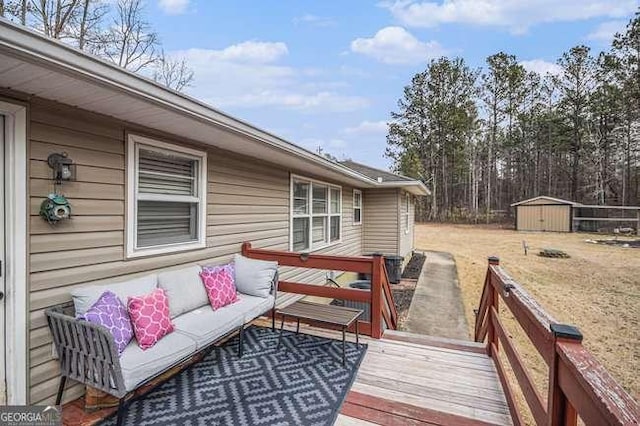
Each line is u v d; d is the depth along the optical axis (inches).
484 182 1259.2
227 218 165.3
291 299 229.6
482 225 1077.8
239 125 126.6
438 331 214.2
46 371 90.5
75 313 92.2
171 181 134.4
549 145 1115.3
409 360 125.0
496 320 115.5
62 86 80.9
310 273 260.5
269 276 146.6
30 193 87.0
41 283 89.4
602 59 961.5
